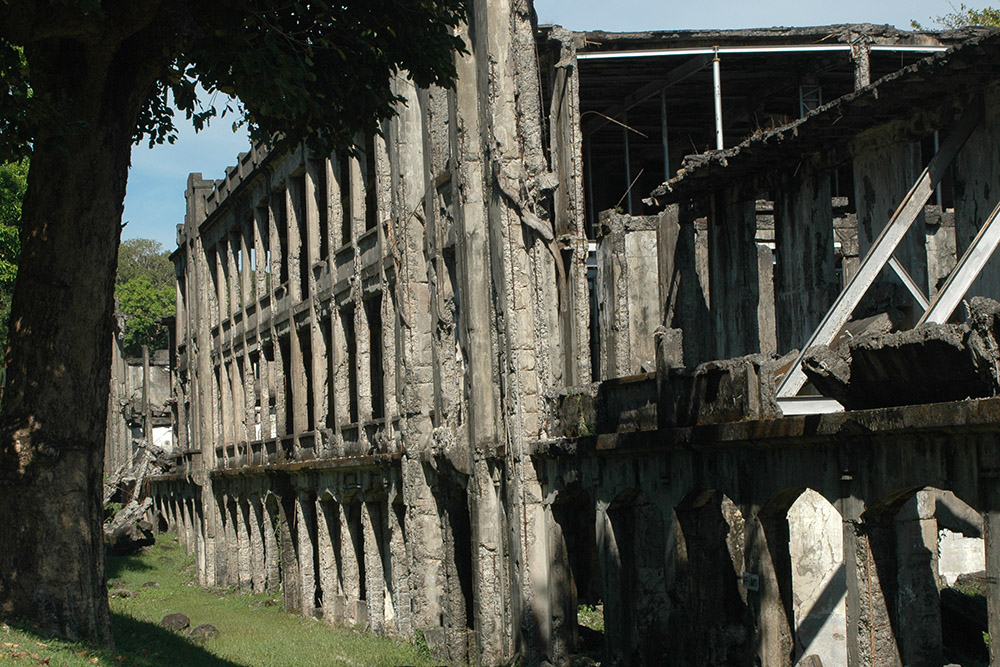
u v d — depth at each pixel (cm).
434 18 1648
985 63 1355
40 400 1437
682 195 2100
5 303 4178
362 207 2972
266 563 3756
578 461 1825
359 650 2450
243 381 4297
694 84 2725
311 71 1609
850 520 1181
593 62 2434
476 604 2194
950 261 2312
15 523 1420
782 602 1337
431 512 2502
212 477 4478
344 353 3138
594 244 2588
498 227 2088
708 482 1445
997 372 957
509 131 2086
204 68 1484
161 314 9056
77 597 1440
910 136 1583
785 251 1881
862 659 1170
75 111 1459
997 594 980
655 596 1644
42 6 1366
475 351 2202
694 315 2230
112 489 5981
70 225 1453
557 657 1928
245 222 4172
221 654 2295
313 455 3316
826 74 2627
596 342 2566
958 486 1023
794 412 1343
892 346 1071
